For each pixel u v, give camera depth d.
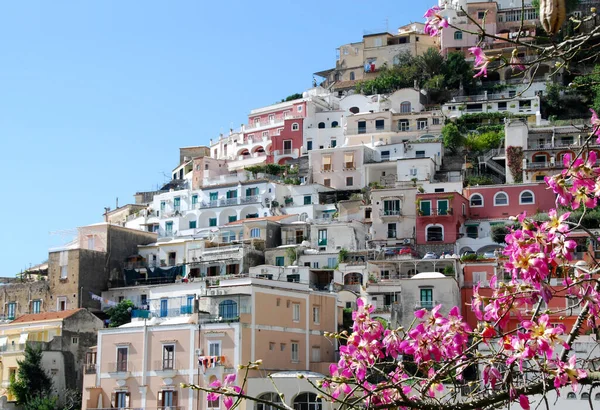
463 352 16.34
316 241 119.88
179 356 79.56
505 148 131.12
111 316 103.94
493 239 112.38
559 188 15.16
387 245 116.50
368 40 187.25
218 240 127.38
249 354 77.62
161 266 120.75
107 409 81.94
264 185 138.62
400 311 87.25
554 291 15.88
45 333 97.50
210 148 186.50
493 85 165.38
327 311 87.19
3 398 89.81
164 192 160.62
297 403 69.56
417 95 163.62
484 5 174.75
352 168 140.62
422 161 133.50
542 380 15.30
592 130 15.93
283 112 171.25
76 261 113.12
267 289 81.00
